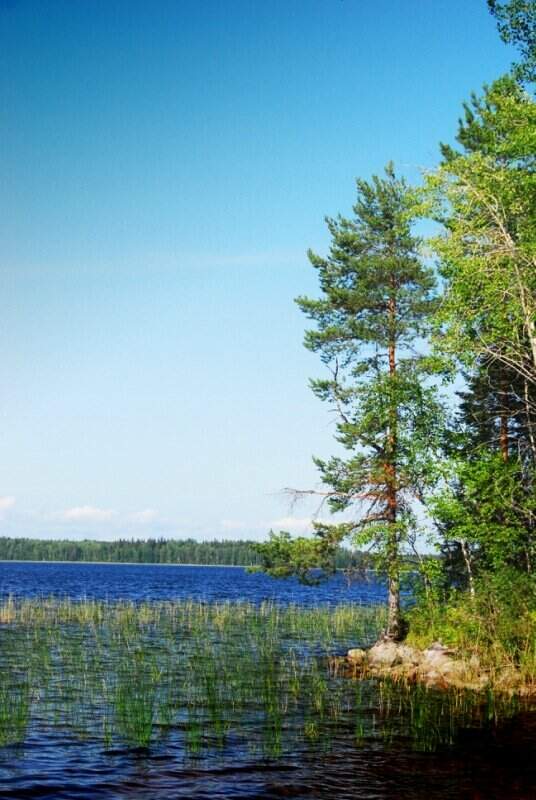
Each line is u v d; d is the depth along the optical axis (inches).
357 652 1091.3
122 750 587.8
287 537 1178.6
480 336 970.7
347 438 1179.3
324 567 1159.0
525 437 1184.2
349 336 1253.1
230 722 676.7
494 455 1050.7
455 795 498.9
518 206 936.9
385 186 1273.4
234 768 548.7
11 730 634.2
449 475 1027.9
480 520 1014.4
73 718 679.7
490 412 1201.4
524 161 964.0
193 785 511.8
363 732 651.5
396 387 1135.6
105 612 1688.0
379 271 1236.5
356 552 1155.9
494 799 491.5
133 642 1197.1
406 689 847.1
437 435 1127.0
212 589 3661.4
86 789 499.8
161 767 548.7
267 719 691.4
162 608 1883.6
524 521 1051.9
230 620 1594.5
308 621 1609.3
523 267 928.3
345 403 1190.3
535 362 932.6
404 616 1129.4
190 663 988.6
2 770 533.6
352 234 1270.9
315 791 503.2
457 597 1063.6
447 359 995.3
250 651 1130.7
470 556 1135.0
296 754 584.7
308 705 753.0
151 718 629.0
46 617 1544.0
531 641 920.3
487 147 1080.8
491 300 938.7
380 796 495.8
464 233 943.7
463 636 981.2
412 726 673.6
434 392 1119.6
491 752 595.8
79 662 976.9
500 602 970.7
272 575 1165.7
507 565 1017.5
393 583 1141.1
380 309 1264.8
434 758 579.2
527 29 939.3
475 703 773.3
